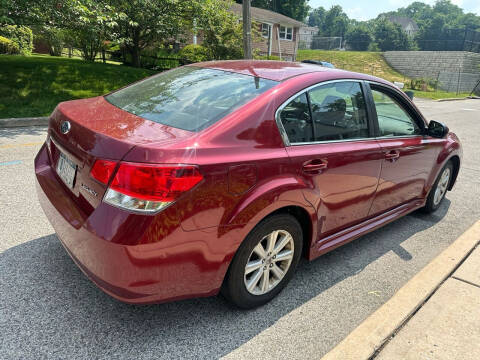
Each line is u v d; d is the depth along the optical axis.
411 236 3.98
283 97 2.49
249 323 2.46
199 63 3.30
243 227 2.19
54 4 9.98
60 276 2.76
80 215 2.07
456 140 4.55
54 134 2.54
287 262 2.68
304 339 2.38
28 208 3.79
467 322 2.55
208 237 2.07
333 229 2.99
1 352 2.06
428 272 3.09
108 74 12.80
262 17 31.97
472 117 15.92
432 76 40.03
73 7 10.21
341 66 42.16
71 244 2.13
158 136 2.06
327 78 2.84
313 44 53.97
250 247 2.32
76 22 10.70
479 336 2.43
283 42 36.81
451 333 2.44
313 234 2.74
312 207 2.62
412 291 2.83
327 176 2.67
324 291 2.90
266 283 2.58
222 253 2.16
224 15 16.19
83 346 2.16
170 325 2.38
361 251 3.59
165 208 1.89
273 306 2.66
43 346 2.13
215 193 2.04
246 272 2.40
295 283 2.97
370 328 2.43
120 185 1.89
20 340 2.15
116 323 2.36
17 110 8.67
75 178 2.22
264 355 2.22
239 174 2.13
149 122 2.29
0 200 3.92
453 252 3.44
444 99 26.39
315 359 2.22
